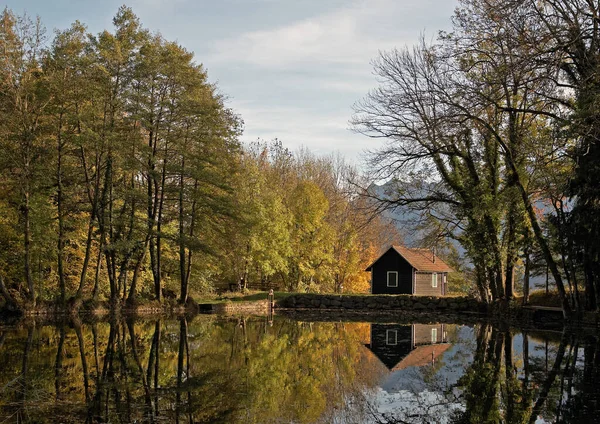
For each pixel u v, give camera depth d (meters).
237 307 38.91
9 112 26.61
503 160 28.86
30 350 17.38
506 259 30.66
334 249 56.28
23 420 9.85
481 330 26.14
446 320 33.59
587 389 13.12
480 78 22.73
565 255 28.28
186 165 33.22
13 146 27.22
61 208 29.28
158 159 31.38
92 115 28.11
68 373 14.02
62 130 28.50
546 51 18.11
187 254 38.91
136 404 11.15
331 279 55.50
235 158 36.66
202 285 41.50
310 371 15.77
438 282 57.50
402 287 53.81
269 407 11.37
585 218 24.12
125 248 29.14
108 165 29.66
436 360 17.95
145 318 29.38
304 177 60.41
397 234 63.75
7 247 29.52
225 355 17.78
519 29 18.67
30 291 27.77
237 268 44.38
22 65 27.05
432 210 31.98
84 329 23.25
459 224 31.31
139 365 15.41
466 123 26.47
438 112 26.89
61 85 27.30
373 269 55.56
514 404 11.77
